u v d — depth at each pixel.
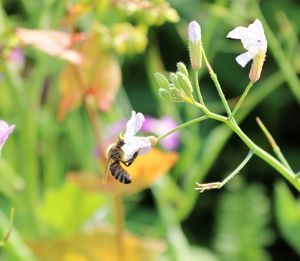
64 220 0.56
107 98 0.52
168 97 0.39
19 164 0.56
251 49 0.38
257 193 0.74
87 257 0.52
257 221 0.72
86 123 0.64
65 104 0.52
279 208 0.62
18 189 0.55
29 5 0.62
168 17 0.50
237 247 0.71
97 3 0.50
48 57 0.57
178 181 0.68
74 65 0.51
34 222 0.55
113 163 0.41
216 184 0.38
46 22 0.56
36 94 0.55
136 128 0.37
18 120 0.54
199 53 0.39
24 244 0.52
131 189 0.50
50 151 0.63
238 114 0.69
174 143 0.62
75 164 0.69
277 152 0.42
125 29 0.51
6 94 0.60
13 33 0.50
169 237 0.58
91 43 0.51
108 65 0.52
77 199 0.55
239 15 0.59
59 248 0.52
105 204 0.58
